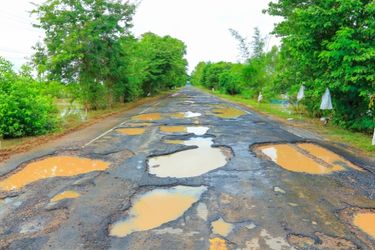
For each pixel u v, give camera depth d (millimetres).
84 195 5074
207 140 9531
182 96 37625
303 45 12000
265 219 4152
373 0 10133
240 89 37125
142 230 3873
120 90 21359
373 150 8273
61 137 10086
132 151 8047
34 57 16188
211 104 24500
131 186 5473
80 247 3482
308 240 3625
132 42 21438
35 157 7488
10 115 9672
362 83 10602
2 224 4098
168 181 5727
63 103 20594
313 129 12023
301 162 7141
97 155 7664
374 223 4133
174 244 3514
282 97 24703
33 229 3941
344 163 7090
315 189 5352
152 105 23281
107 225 4012
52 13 15961
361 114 11789
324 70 12195
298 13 11297
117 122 13664
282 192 5184
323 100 11992
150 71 32969
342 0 10344
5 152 7930
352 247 3500
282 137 10109
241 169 6508
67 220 4168
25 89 10070
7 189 5414
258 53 29609
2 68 10141
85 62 16891
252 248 3428
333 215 4320
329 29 11586
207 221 4098
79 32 15984
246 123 13469
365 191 5289
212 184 5562
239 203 4699
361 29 10297
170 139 9648
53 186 5516
